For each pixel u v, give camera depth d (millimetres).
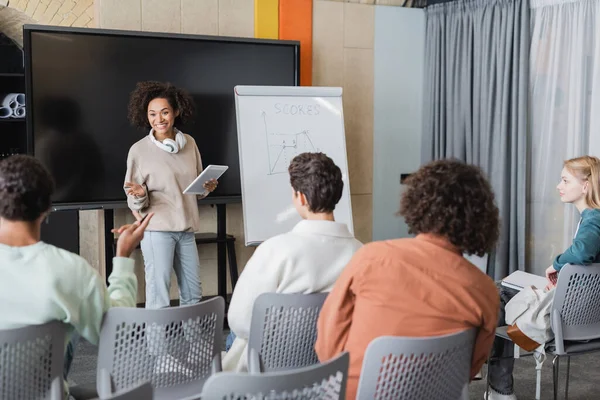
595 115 4562
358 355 1808
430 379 1769
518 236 5008
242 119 4387
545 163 4922
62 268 1854
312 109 4613
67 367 2164
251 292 2230
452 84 5512
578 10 4637
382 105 5699
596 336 2920
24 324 1823
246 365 2295
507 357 3186
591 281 2826
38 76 4324
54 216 5266
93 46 4457
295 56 5051
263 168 4383
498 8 5062
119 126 4574
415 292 1767
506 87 5004
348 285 1835
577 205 3170
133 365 2059
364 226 5734
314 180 2279
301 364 2252
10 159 1841
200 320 2141
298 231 2268
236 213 5242
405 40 5727
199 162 4016
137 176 3797
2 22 5574
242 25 5074
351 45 5516
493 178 5152
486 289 1811
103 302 1956
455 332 1772
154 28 4797
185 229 3857
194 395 2184
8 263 1810
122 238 2186
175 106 3883
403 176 5852
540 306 2900
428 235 1828
